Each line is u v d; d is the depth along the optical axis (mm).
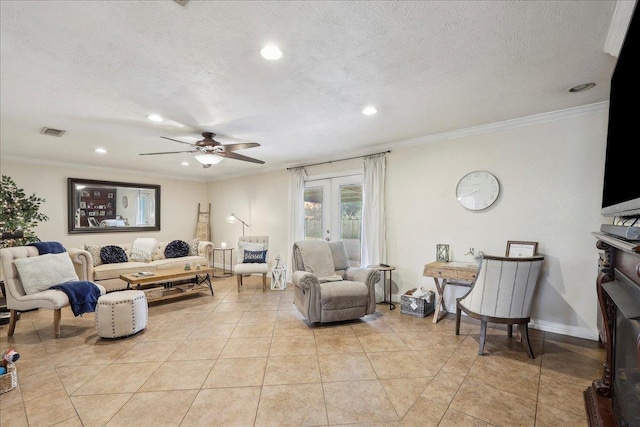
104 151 4801
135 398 2143
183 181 7477
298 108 3078
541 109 3166
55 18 1665
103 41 1892
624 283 1667
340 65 2230
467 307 3025
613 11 1646
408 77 2430
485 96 2816
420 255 4254
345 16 1686
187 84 2504
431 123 3594
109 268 5129
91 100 2803
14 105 2906
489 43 1964
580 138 3139
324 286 3609
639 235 1123
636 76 1425
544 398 2127
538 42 1952
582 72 2352
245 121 3455
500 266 2680
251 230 6820
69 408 2033
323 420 1910
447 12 1662
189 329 3475
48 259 3535
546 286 3338
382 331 3395
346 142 4430
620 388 1685
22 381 2369
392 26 1780
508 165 3555
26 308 3229
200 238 7555
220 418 1932
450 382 2338
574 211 3186
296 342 3096
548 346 2957
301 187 5754
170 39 1882
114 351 2898
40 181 5422
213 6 1584
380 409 2018
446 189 4016
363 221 4766
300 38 1892
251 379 2389
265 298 4836
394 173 4508
